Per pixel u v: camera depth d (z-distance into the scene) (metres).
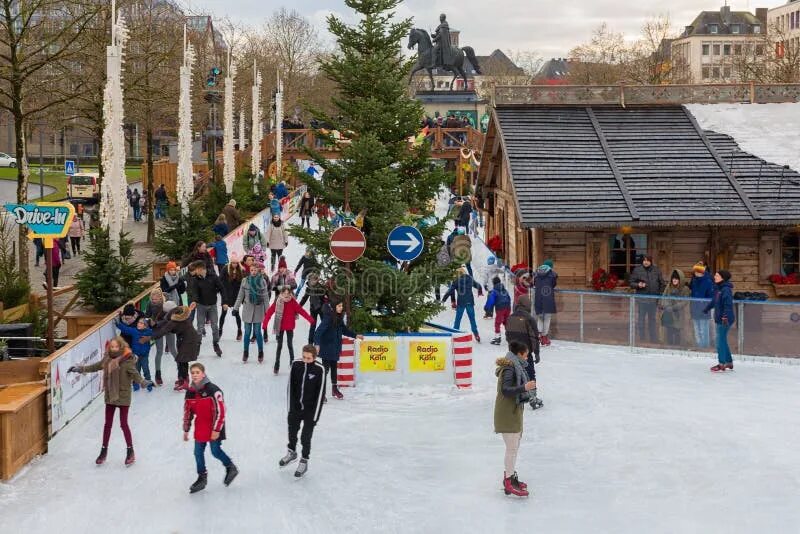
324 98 93.81
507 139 29.73
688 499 12.55
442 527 11.68
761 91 31.80
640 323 22.69
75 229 39.22
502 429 12.66
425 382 19.17
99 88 32.72
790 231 27.16
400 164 21.97
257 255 28.22
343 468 13.98
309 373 13.59
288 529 11.62
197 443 12.87
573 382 19.31
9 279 22.92
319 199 21.61
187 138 31.08
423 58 72.62
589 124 30.89
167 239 31.36
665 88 31.72
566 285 26.95
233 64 42.28
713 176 27.98
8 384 14.66
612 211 26.39
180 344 18.06
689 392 18.47
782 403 17.55
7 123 94.06
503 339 23.83
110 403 13.91
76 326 21.31
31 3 28.08
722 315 20.36
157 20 44.84
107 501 12.54
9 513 12.08
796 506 12.22
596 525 11.70
